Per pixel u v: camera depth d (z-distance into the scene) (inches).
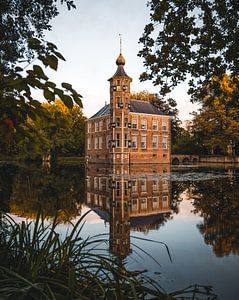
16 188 642.8
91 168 1491.1
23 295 90.4
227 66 336.8
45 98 78.9
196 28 322.3
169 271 198.7
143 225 338.0
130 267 204.2
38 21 273.9
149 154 2194.9
